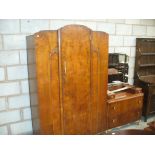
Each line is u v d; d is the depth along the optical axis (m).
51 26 2.82
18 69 2.67
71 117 2.59
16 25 2.56
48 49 2.24
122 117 3.21
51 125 2.46
